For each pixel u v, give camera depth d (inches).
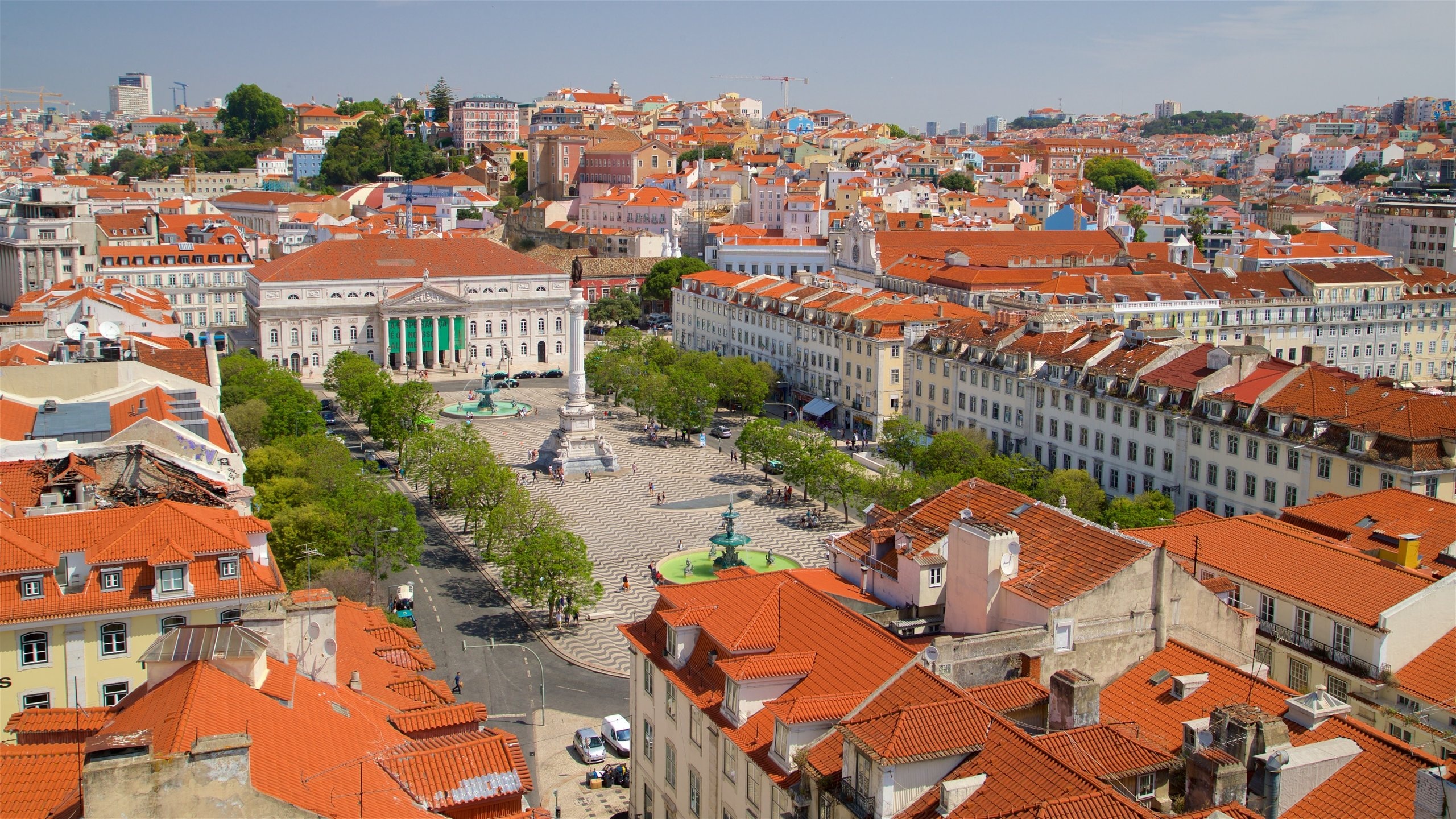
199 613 3924.7
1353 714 3270.2
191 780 2087.8
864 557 4094.5
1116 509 6791.3
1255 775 2628.0
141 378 6387.8
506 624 6653.5
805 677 3161.9
